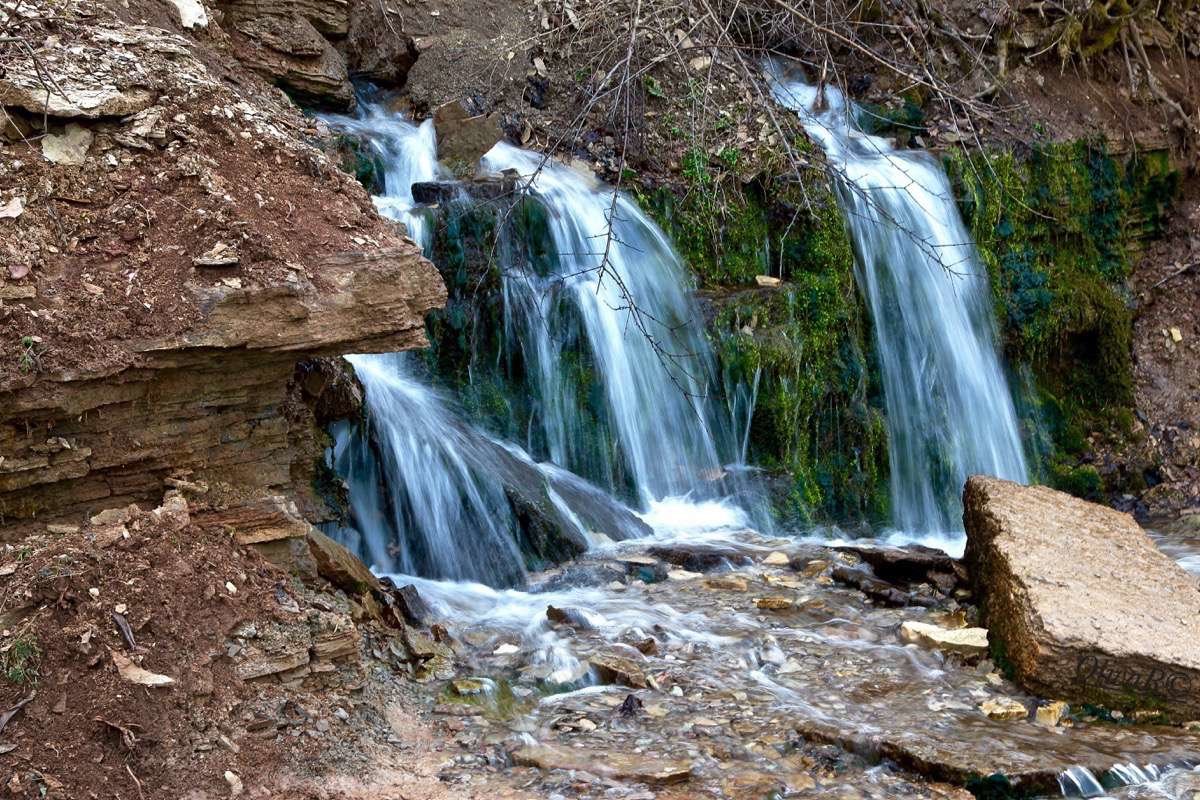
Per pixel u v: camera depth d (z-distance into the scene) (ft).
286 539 16.37
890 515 28.94
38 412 14.84
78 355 15.05
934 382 30.68
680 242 28.63
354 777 14.10
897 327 30.35
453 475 21.91
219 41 24.84
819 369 28.30
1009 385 32.76
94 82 17.69
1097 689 16.92
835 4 33.37
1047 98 35.32
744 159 29.60
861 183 30.60
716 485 26.30
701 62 30.76
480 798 13.80
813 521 26.84
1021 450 32.04
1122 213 35.27
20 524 15.12
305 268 16.62
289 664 14.83
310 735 14.34
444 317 24.70
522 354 25.32
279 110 22.59
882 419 29.27
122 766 13.10
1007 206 33.22
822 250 28.99
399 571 21.03
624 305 26.35
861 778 14.87
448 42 30.27
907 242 30.81
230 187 17.26
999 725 16.26
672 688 16.84
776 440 27.07
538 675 16.94
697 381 26.58
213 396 16.37
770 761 15.03
